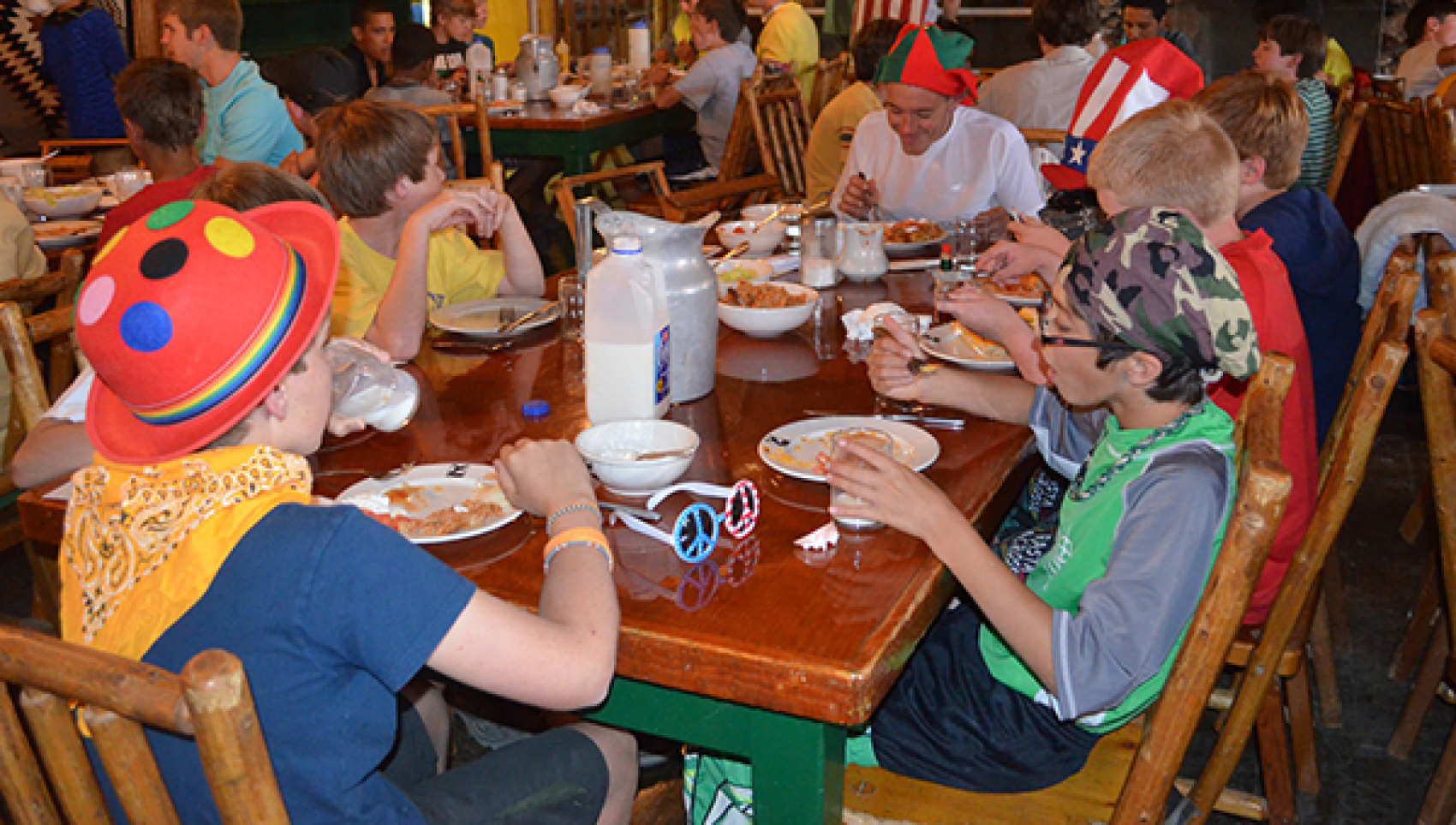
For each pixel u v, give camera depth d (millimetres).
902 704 1328
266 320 858
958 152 2914
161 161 2689
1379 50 5469
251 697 676
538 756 1160
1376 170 3598
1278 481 982
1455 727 1805
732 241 2475
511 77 5609
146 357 821
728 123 4852
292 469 888
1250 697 1480
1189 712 1074
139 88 2604
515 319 1993
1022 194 2893
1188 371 1133
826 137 3627
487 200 1915
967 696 1299
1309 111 3418
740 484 1160
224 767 676
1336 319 1938
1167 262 1081
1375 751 2098
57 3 4414
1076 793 1287
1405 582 2662
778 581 1084
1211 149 1555
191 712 661
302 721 831
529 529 1195
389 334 1767
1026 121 3631
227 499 854
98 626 864
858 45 3627
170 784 859
